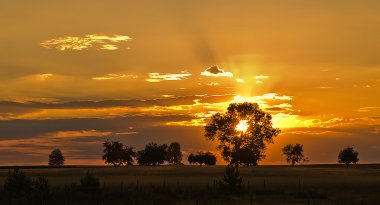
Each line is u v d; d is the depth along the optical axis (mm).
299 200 50250
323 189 64312
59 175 122750
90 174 53750
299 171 145875
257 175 120375
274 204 46500
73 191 51469
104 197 49781
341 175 123625
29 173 135750
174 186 65062
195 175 119562
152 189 57344
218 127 136375
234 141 135500
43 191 49375
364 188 66562
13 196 48875
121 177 107188
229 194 55531
